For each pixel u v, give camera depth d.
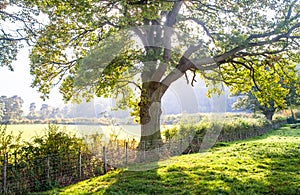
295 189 7.14
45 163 8.69
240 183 7.95
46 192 7.92
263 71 16.27
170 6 11.46
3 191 7.53
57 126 9.84
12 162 8.23
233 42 12.02
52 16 11.62
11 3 11.20
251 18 12.30
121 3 10.36
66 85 12.88
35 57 12.28
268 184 7.75
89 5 10.32
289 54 14.20
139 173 9.59
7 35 11.52
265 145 16.20
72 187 8.37
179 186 7.90
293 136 24.22
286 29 12.85
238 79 16.58
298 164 10.47
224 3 12.45
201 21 13.57
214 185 7.84
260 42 13.18
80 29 12.50
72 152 9.58
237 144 18.20
